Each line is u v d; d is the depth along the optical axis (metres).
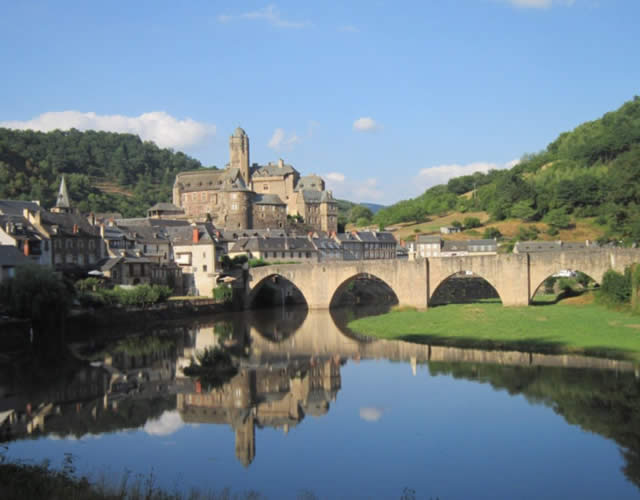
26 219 95.19
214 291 112.50
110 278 100.38
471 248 179.50
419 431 39.00
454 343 68.19
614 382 47.94
